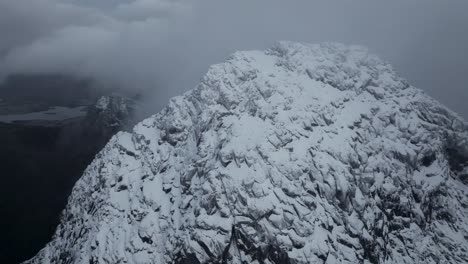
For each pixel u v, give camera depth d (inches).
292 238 2171.5
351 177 2487.7
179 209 2497.5
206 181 2405.3
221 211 2263.8
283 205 2266.2
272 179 2349.9
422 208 2704.2
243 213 2240.4
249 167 2401.6
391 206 2586.1
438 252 2536.9
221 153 2487.7
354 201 2431.1
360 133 2790.4
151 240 2415.1
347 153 2588.6
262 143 2503.7
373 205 2491.4
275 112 2699.3
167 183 2691.9
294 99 2822.3
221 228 2209.6
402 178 2723.9
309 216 2266.2
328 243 2229.3
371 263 2308.1
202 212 2300.7
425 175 2878.9
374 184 2568.9
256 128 2615.7
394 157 2807.6
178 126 2947.8
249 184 2314.2
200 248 2181.3
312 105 2817.4
